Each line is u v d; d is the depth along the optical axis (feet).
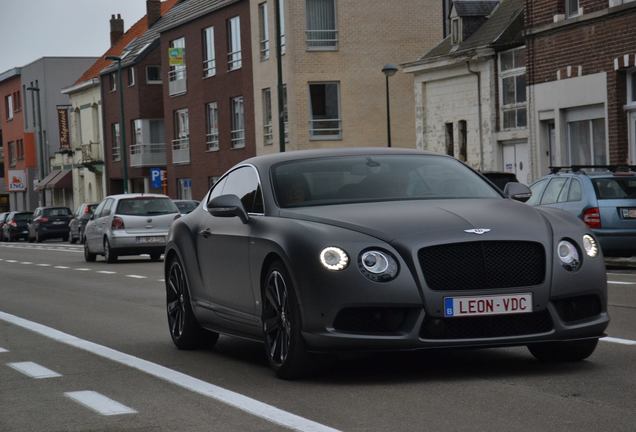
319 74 163.84
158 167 228.84
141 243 101.35
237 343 36.55
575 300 26.86
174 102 207.21
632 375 26.48
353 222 26.91
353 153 31.91
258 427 21.74
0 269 97.19
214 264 32.37
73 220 173.17
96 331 41.98
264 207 30.01
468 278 25.81
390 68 132.26
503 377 26.73
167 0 262.26
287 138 165.68
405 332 25.63
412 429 20.99
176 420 22.94
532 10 109.81
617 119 98.32
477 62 130.62
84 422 23.17
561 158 107.65
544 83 109.09
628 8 95.14
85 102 268.00
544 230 26.81
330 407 23.58
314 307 26.03
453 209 27.73
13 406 25.54
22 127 330.75
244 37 177.58
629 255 69.36
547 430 20.44
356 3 164.45
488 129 129.49
